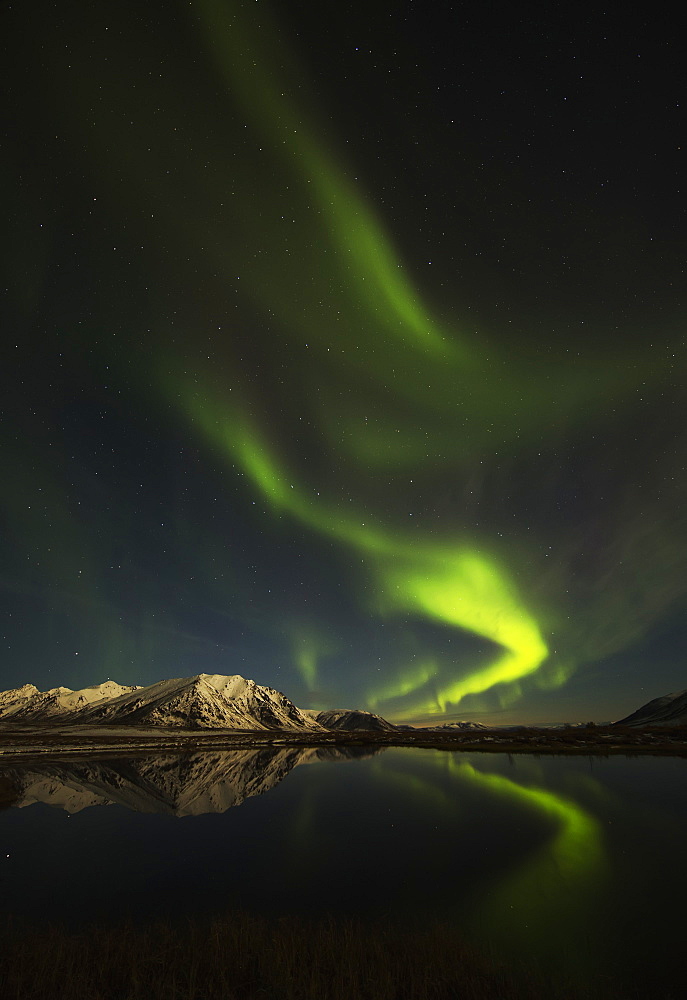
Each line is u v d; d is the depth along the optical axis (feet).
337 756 241.35
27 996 29.78
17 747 286.25
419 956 35.35
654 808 96.48
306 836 80.02
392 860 65.92
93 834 82.64
